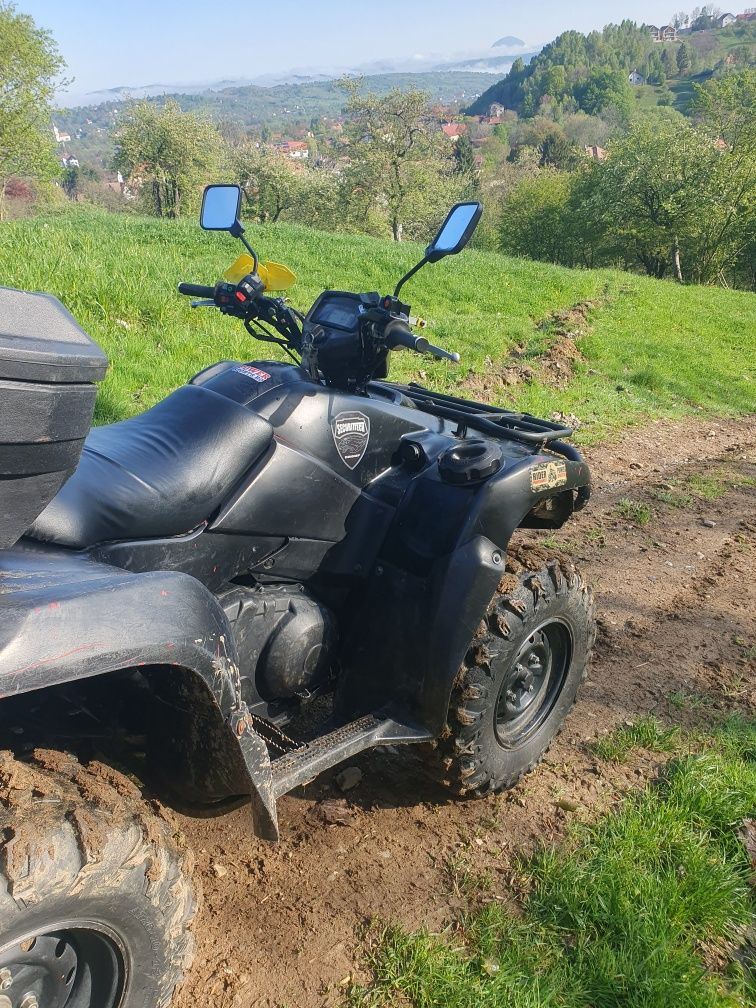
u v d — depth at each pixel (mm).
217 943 2602
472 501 3018
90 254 12289
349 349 3174
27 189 79375
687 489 7863
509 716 3363
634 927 2701
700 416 10984
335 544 3045
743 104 52594
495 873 2996
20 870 1573
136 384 7461
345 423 3039
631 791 3488
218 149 82062
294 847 3039
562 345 12492
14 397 1645
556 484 3275
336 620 3088
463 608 2920
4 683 1593
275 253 16641
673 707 4176
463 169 101750
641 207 54250
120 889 1758
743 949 2748
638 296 18594
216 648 2037
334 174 80125
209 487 2645
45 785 1763
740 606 5438
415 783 3451
